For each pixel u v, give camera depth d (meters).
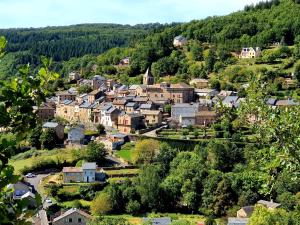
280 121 21.72
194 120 167.25
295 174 21.22
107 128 174.38
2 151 12.09
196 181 114.06
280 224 56.84
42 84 12.97
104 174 127.25
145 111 174.88
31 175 131.50
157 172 124.31
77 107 194.75
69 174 125.44
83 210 110.62
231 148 126.56
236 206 107.88
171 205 113.50
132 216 108.94
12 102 12.29
